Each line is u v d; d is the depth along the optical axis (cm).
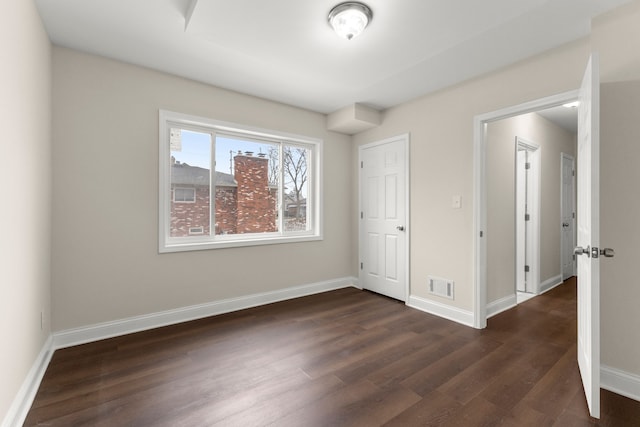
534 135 382
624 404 169
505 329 274
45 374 196
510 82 256
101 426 150
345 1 176
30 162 178
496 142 324
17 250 156
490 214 316
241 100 327
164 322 280
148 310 273
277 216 371
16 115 153
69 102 237
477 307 279
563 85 225
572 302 354
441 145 311
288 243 367
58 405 166
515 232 350
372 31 206
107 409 163
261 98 342
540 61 237
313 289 390
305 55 242
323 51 235
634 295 178
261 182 358
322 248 400
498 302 322
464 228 290
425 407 166
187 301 294
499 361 216
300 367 208
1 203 134
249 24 200
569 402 171
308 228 399
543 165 399
